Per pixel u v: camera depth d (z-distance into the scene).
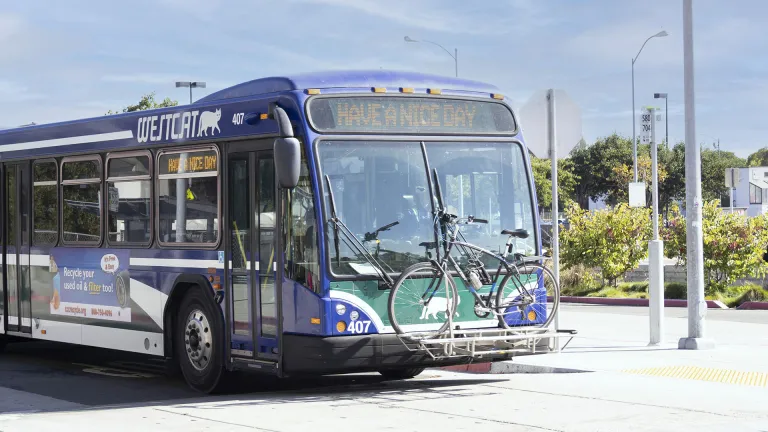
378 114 11.51
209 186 12.46
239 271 11.98
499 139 12.14
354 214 11.16
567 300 30.00
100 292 14.34
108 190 14.20
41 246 15.51
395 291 10.99
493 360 12.05
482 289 11.64
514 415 10.24
